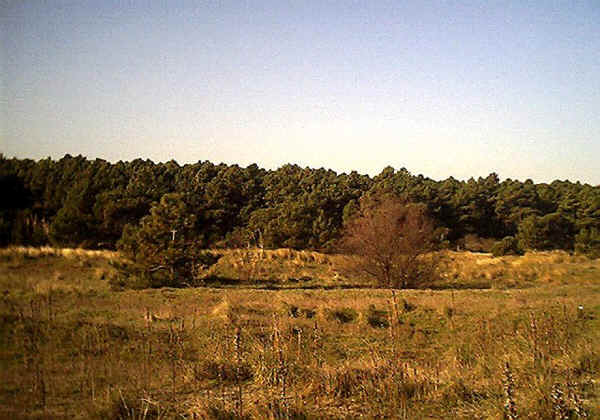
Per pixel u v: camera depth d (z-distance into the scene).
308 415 6.64
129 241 23.72
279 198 56.22
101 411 6.54
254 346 9.65
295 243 40.84
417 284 29.80
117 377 8.18
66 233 24.31
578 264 34.06
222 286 26.12
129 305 16.11
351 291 22.92
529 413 6.40
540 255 37.62
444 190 60.81
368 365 8.66
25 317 9.77
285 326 12.90
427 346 12.71
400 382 7.71
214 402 6.95
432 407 7.16
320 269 33.09
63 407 6.73
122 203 32.16
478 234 59.81
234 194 55.59
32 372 7.65
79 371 8.15
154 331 11.76
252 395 7.36
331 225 42.19
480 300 18.59
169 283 23.30
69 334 10.02
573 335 11.62
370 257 29.91
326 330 13.68
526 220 47.31
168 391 7.73
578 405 6.27
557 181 72.12
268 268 32.00
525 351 9.55
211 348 9.93
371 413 6.84
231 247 42.00
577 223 49.75
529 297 19.39
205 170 61.06
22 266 10.94
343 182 61.41
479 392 7.63
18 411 6.35
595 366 8.53
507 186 63.34
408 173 69.56
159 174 57.41
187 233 25.11
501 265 34.88
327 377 7.90
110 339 10.41
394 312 14.07
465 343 12.04
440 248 33.31
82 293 17.00
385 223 30.33
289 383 7.62
